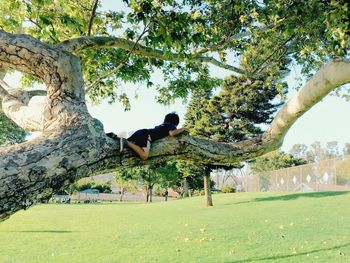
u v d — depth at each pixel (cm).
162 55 478
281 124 322
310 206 2555
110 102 880
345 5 502
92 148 249
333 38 611
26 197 210
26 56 263
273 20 671
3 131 3203
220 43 669
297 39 730
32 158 220
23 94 413
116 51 680
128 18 497
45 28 550
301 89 308
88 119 261
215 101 3478
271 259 1111
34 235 1848
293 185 4897
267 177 5838
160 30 483
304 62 827
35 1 554
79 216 3008
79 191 7981
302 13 590
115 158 271
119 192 9775
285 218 2027
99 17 717
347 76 277
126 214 3092
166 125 331
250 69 782
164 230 1878
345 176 3919
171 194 10500
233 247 1324
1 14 626
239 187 7762
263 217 2147
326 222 1797
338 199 2847
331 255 1126
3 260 1241
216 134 3494
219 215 2458
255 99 3366
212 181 7838
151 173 6875
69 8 667
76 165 237
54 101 263
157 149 299
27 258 1277
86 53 661
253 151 327
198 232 1727
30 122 333
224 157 320
